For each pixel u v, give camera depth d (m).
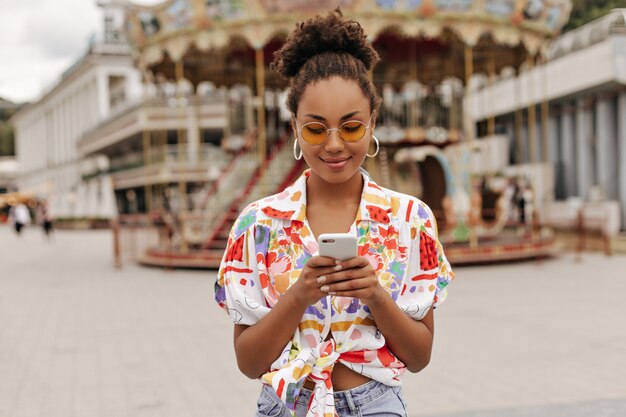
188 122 35.06
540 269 12.37
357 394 1.84
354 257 1.66
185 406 4.81
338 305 1.82
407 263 1.89
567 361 5.78
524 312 8.08
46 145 68.25
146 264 15.09
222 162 33.34
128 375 5.67
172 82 17.84
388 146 15.64
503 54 16.86
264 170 14.93
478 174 19.95
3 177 85.38
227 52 16.17
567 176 20.06
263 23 12.85
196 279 12.26
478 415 4.39
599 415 4.35
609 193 17.88
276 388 1.75
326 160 1.83
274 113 18.44
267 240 1.90
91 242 26.23
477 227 14.24
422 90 19.58
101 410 4.75
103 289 11.26
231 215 14.83
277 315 1.73
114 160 52.25
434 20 12.76
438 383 5.20
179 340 7.02
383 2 12.43
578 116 19.33
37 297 10.56
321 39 1.89
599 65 16.62
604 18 16.48
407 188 15.40
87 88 53.69
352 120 1.81
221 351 6.48
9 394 5.18
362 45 1.91
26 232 39.59
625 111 17.00
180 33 13.52
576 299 8.94
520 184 18.12
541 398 4.76
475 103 23.55
